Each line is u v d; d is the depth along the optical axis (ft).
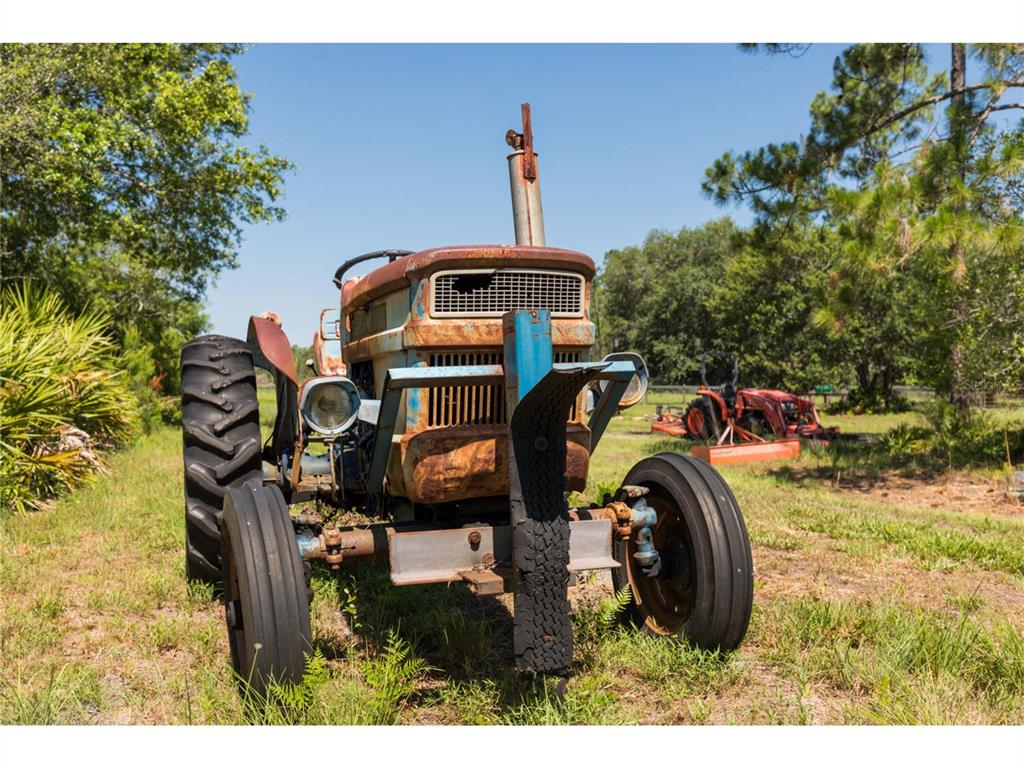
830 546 18.62
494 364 10.66
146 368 55.31
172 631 12.05
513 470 9.18
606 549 10.55
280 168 58.75
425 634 12.13
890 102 40.24
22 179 48.14
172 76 51.88
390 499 12.44
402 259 10.98
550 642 8.98
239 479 13.39
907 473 33.01
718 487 11.15
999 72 36.22
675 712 9.73
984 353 34.63
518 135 12.07
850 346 81.25
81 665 11.08
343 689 9.73
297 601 9.29
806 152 38.81
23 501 21.91
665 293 166.71
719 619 10.64
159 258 58.39
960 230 27.78
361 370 13.46
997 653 10.96
